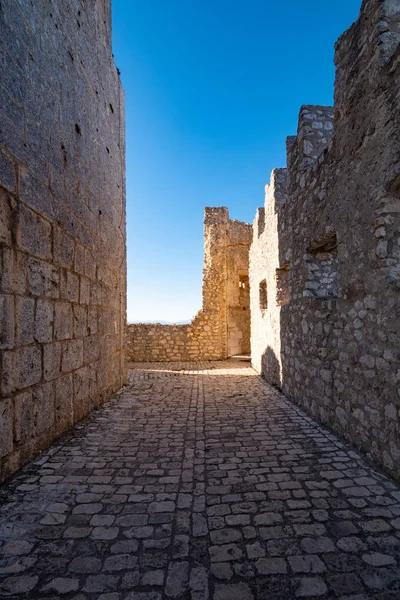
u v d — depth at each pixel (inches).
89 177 172.6
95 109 183.2
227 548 69.5
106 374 202.5
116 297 231.1
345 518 79.4
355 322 122.6
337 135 137.3
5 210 95.8
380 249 105.7
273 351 256.5
